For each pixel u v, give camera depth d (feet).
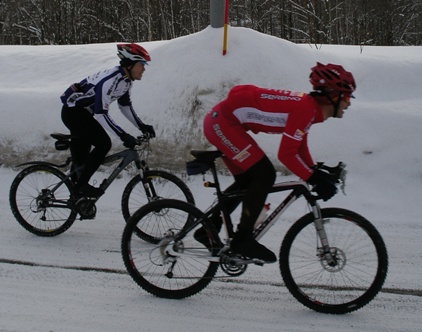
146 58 14.32
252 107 10.59
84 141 14.66
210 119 11.05
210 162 11.16
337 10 77.66
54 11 82.79
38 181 15.39
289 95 10.44
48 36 82.07
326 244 10.71
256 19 86.43
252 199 10.54
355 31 75.56
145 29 81.66
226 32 20.66
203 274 11.82
